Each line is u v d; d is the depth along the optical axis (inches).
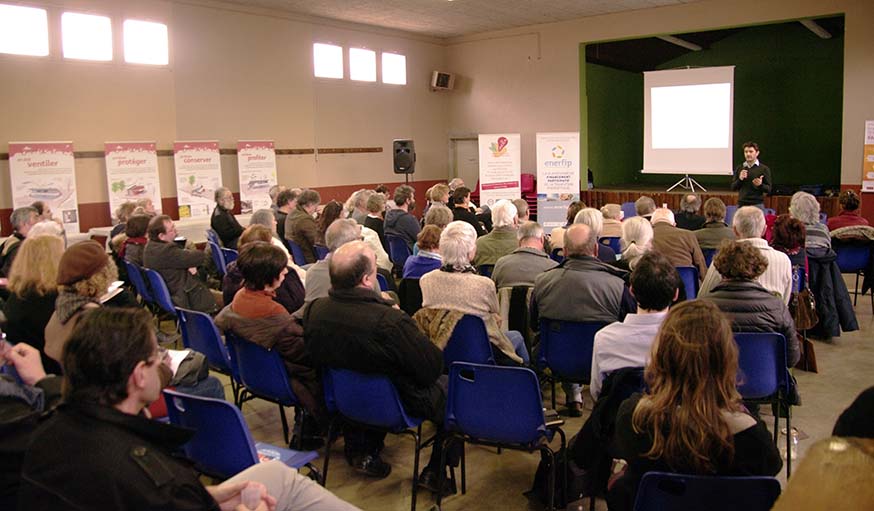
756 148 293.3
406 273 157.9
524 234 152.2
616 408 91.7
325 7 391.5
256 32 386.3
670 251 175.2
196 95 358.9
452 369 99.3
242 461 83.0
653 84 449.4
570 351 127.5
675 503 64.6
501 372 95.7
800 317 167.8
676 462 64.7
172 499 55.3
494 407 98.2
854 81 347.6
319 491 78.6
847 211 231.0
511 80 481.7
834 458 29.3
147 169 333.4
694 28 396.8
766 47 557.0
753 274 113.8
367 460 121.0
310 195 237.6
